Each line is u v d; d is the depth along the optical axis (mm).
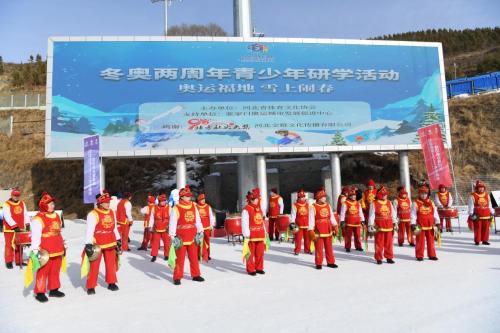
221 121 22547
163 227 10555
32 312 5852
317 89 23703
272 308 5660
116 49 22266
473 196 11492
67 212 25531
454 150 30234
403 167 24828
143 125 21906
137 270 9109
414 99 24766
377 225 9133
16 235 9578
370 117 24047
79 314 5688
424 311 5238
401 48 25062
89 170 20109
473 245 11305
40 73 50844
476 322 4715
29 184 28188
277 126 23016
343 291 6539
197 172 29438
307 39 24047
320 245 8789
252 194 8430
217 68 22906
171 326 5008
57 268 6809
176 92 22375
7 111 36688
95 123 21578
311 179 27531
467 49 96688
